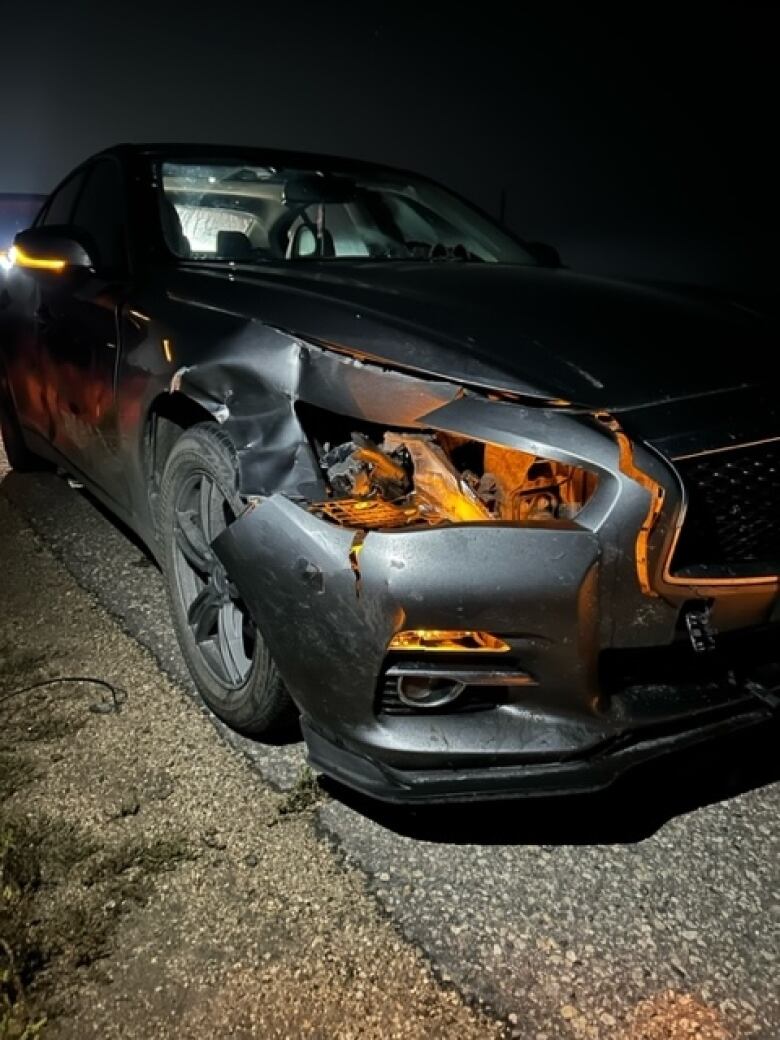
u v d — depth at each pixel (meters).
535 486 1.93
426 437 2.02
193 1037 1.55
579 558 1.81
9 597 3.18
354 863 1.95
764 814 2.15
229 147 3.71
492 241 3.72
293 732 2.36
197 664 2.48
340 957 1.72
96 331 3.04
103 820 2.06
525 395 1.93
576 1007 1.62
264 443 2.14
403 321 2.20
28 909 1.80
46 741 2.35
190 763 2.27
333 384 2.09
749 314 2.52
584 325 2.25
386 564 1.82
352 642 1.86
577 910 1.85
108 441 3.02
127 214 3.20
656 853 2.01
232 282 2.62
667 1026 1.59
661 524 1.82
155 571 3.40
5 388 4.25
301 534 1.93
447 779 1.90
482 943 1.76
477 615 1.82
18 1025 1.54
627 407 1.92
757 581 1.93
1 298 4.11
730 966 1.72
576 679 1.88
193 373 2.39
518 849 2.02
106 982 1.65
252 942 1.74
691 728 2.03
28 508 4.09
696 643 1.91
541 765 1.92
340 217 3.48
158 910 1.81
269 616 1.99
